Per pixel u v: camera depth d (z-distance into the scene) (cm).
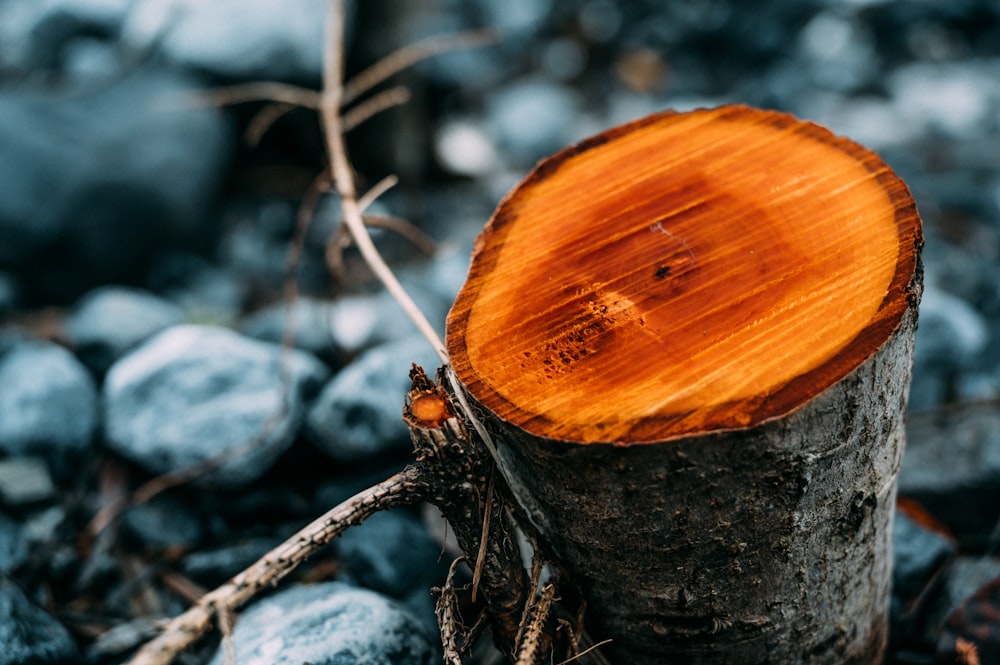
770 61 435
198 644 178
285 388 204
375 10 346
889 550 149
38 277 295
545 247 133
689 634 131
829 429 114
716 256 127
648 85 432
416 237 200
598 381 114
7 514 209
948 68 418
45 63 363
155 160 309
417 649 155
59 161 298
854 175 135
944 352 250
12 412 224
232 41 337
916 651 177
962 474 205
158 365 222
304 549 120
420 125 362
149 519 209
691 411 109
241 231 331
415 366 122
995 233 328
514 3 460
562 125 399
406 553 195
